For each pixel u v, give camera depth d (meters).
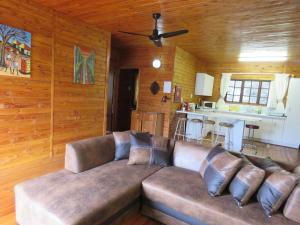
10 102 2.73
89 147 2.48
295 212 1.64
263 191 1.80
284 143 6.00
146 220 2.24
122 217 2.03
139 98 5.79
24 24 2.79
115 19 3.46
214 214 1.77
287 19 2.95
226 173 1.99
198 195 1.98
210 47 4.98
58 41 3.27
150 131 5.28
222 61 6.86
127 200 2.01
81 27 3.62
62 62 3.38
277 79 6.27
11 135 2.78
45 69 3.13
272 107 6.48
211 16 3.06
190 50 5.52
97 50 4.02
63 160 3.55
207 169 2.27
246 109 6.89
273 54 5.11
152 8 2.90
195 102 6.88
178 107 5.71
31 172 3.05
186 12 2.96
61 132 3.49
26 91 2.90
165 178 2.30
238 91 7.05
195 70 6.52
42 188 1.89
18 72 2.77
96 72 4.07
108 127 6.41
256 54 5.29
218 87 7.28
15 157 2.85
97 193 1.88
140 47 5.61
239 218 1.68
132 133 2.90
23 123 2.91
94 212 1.64
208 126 6.31
